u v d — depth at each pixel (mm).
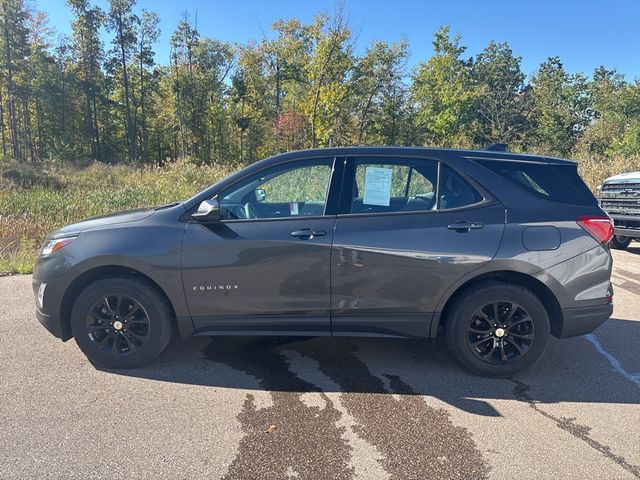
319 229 3688
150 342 3854
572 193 3809
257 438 2982
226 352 4340
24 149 52000
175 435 3006
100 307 3861
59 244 3832
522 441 2973
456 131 51500
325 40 43312
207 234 3711
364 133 52375
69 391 3561
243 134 61719
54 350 4305
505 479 2611
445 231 3656
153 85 56906
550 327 3885
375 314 3738
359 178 3832
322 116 46125
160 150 61031
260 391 3604
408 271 3656
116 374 3852
